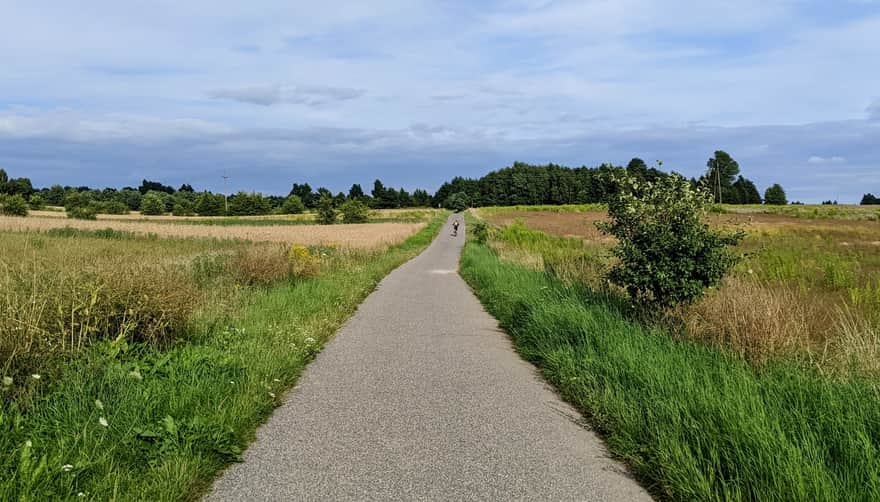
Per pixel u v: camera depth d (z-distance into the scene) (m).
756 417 3.92
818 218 66.06
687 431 4.09
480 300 13.41
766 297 7.40
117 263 7.73
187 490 3.40
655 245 7.45
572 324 7.55
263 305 10.12
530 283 11.81
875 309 10.02
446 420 4.87
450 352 7.67
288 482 3.61
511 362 7.12
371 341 8.38
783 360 5.82
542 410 5.18
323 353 7.55
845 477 3.28
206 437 4.04
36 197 96.94
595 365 5.96
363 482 3.62
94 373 5.16
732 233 7.66
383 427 4.68
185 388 4.97
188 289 7.80
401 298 13.53
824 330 7.67
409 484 3.60
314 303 10.80
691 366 5.49
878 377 5.25
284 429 4.61
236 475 3.71
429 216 113.12
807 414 4.19
